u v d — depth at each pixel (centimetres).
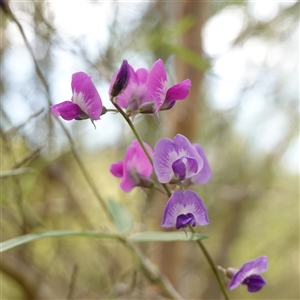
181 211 16
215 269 17
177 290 27
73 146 21
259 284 17
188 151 17
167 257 28
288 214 52
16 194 23
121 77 16
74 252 35
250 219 51
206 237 17
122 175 18
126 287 23
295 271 59
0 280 37
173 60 33
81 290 30
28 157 21
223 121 44
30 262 29
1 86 26
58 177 29
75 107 17
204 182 18
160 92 17
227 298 17
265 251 55
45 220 33
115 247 31
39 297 27
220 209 46
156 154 17
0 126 23
